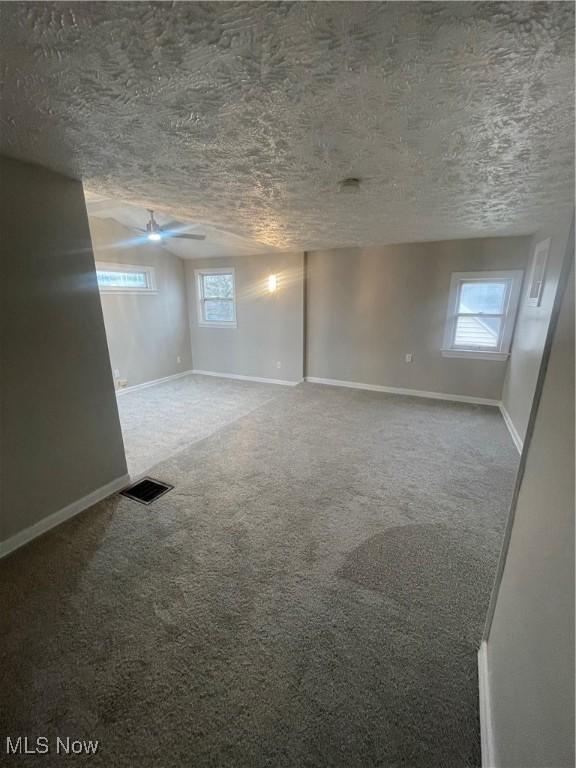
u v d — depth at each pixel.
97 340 2.30
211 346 6.48
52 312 2.03
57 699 1.22
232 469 2.88
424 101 1.21
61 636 1.45
